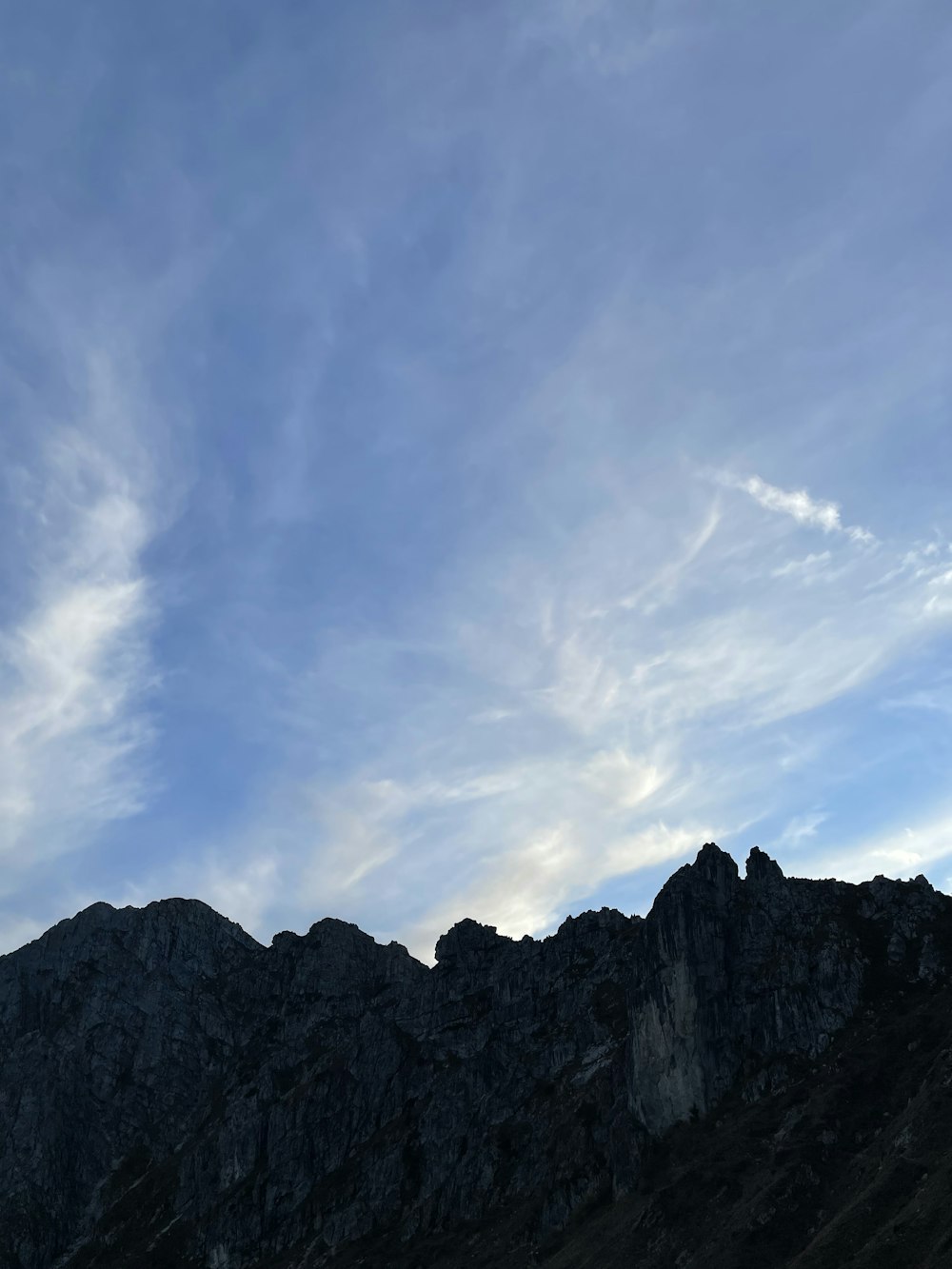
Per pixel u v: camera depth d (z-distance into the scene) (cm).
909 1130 16988
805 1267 14900
